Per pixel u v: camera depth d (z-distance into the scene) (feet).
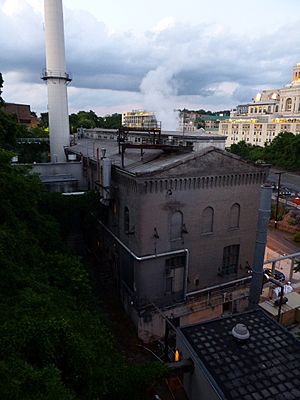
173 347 78.59
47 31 142.92
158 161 87.71
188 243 84.28
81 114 463.83
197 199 83.15
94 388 35.91
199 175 81.20
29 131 279.69
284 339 54.24
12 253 54.75
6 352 31.91
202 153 80.64
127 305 87.56
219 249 89.66
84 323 48.24
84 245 120.57
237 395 43.04
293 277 122.21
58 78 148.05
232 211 90.17
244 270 95.40
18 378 28.50
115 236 95.40
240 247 93.15
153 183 75.87
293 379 46.14
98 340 45.75
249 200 91.66
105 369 40.24
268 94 573.74
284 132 385.09
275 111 506.48
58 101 150.82
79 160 133.80
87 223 117.80
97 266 108.58
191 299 86.89
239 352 50.90
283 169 341.21
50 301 47.47
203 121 599.98
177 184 79.10
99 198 100.78
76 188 119.03
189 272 86.12
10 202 71.10
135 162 92.63
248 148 402.31
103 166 90.02
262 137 452.35
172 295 85.15
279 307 84.69
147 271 80.02
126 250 85.61
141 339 80.94
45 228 82.69
